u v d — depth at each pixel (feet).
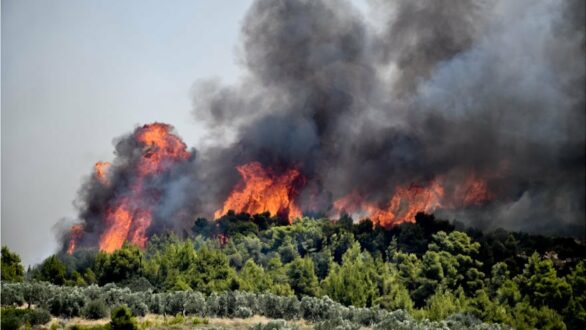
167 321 162.40
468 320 200.75
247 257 271.49
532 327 210.79
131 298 176.24
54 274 227.20
